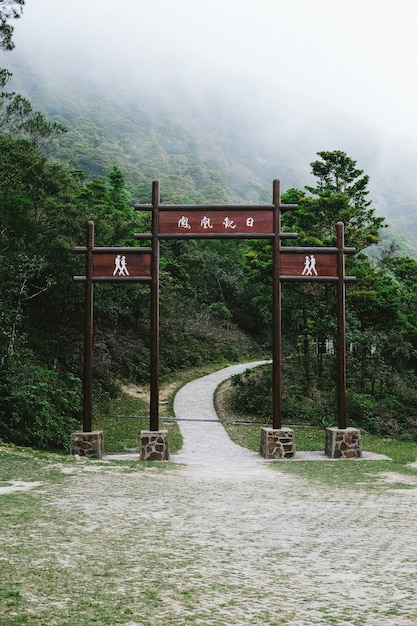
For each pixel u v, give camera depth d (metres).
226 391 30.22
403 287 38.91
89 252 16.05
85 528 7.81
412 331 33.59
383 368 29.78
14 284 20.81
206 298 50.75
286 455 15.84
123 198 55.56
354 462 14.90
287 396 27.27
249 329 52.69
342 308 16.23
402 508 9.41
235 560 6.55
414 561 6.57
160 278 36.47
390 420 26.27
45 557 6.46
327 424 24.17
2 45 22.08
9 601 5.11
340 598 5.36
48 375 22.25
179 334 38.62
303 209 28.22
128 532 7.67
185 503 9.62
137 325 34.12
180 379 33.81
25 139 27.03
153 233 15.95
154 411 15.67
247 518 8.62
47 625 4.62
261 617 4.88
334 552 6.92
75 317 26.27
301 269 16.09
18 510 8.73
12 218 21.67
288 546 7.16
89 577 5.84
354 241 27.78
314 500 10.03
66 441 18.64
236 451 18.03
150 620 4.79
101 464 13.74
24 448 15.58
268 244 28.02
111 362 29.62
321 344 29.78
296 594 5.46
